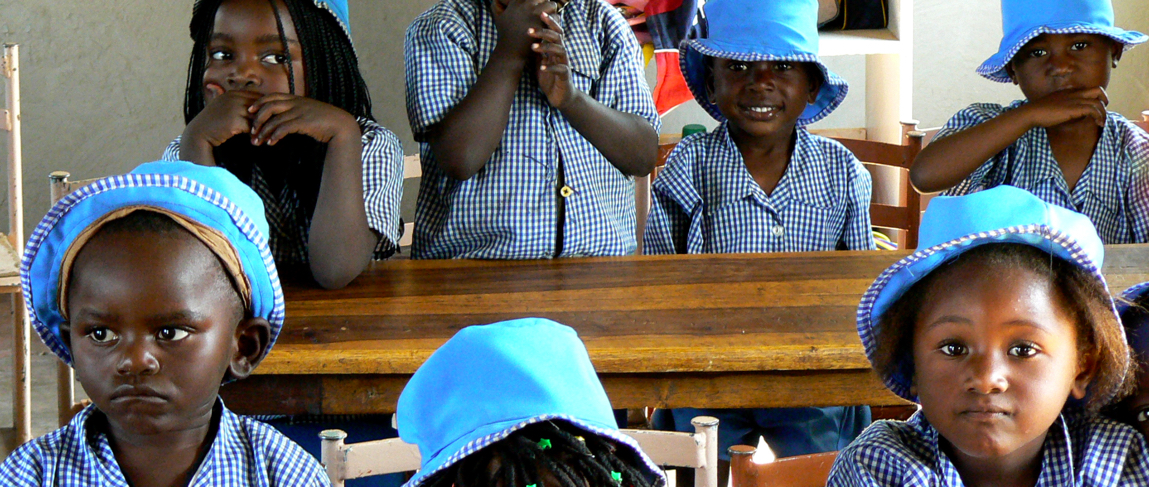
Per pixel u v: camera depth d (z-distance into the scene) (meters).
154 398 1.78
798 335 3.04
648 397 3.00
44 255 1.85
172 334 1.79
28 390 4.52
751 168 4.36
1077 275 1.80
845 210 4.37
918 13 7.63
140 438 1.90
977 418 1.79
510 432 1.61
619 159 3.88
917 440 2.04
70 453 1.92
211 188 1.85
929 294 1.85
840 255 3.89
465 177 3.75
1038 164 4.21
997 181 4.30
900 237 5.89
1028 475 1.97
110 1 6.94
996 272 1.78
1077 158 4.21
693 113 7.61
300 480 2.00
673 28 5.45
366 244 3.50
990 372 1.76
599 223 3.90
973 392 1.78
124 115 7.11
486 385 1.65
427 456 1.70
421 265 3.74
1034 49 4.15
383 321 3.15
